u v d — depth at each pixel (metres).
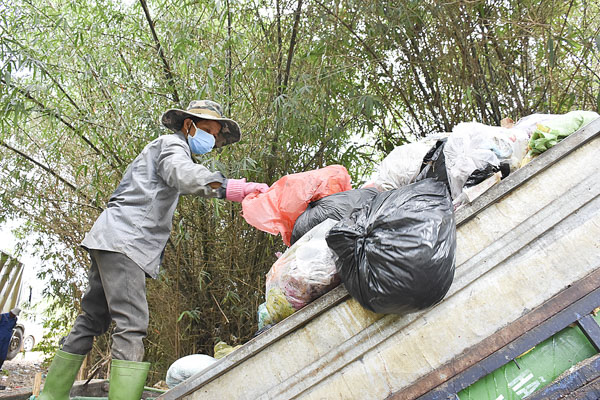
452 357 1.54
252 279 4.16
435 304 1.53
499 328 1.55
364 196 2.29
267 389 1.62
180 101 3.79
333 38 3.86
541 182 1.65
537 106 3.64
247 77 3.96
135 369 2.03
